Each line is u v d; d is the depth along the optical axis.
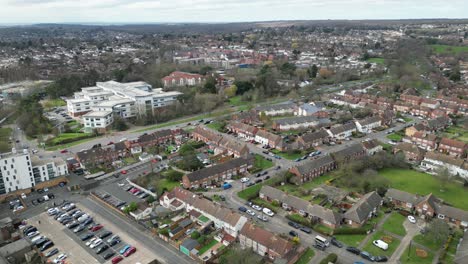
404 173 145.00
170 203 119.50
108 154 159.00
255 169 148.12
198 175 134.12
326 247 98.19
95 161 155.12
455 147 164.38
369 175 134.88
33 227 109.44
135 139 173.75
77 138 190.12
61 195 131.38
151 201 125.38
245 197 126.25
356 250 95.12
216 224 108.25
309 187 133.25
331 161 148.12
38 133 198.75
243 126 192.12
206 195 127.56
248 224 101.62
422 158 156.75
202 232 105.88
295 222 110.25
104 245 99.69
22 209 120.38
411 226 108.06
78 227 108.62
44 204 124.75
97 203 125.38
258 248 96.75
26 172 132.38
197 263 92.31
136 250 98.44
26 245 97.62
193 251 95.12
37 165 136.75
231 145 164.38
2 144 173.50
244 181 137.75
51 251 97.62
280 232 105.19
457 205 119.38
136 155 166.12
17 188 131.75
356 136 190.00
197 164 147.62
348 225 108.06
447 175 131.38
